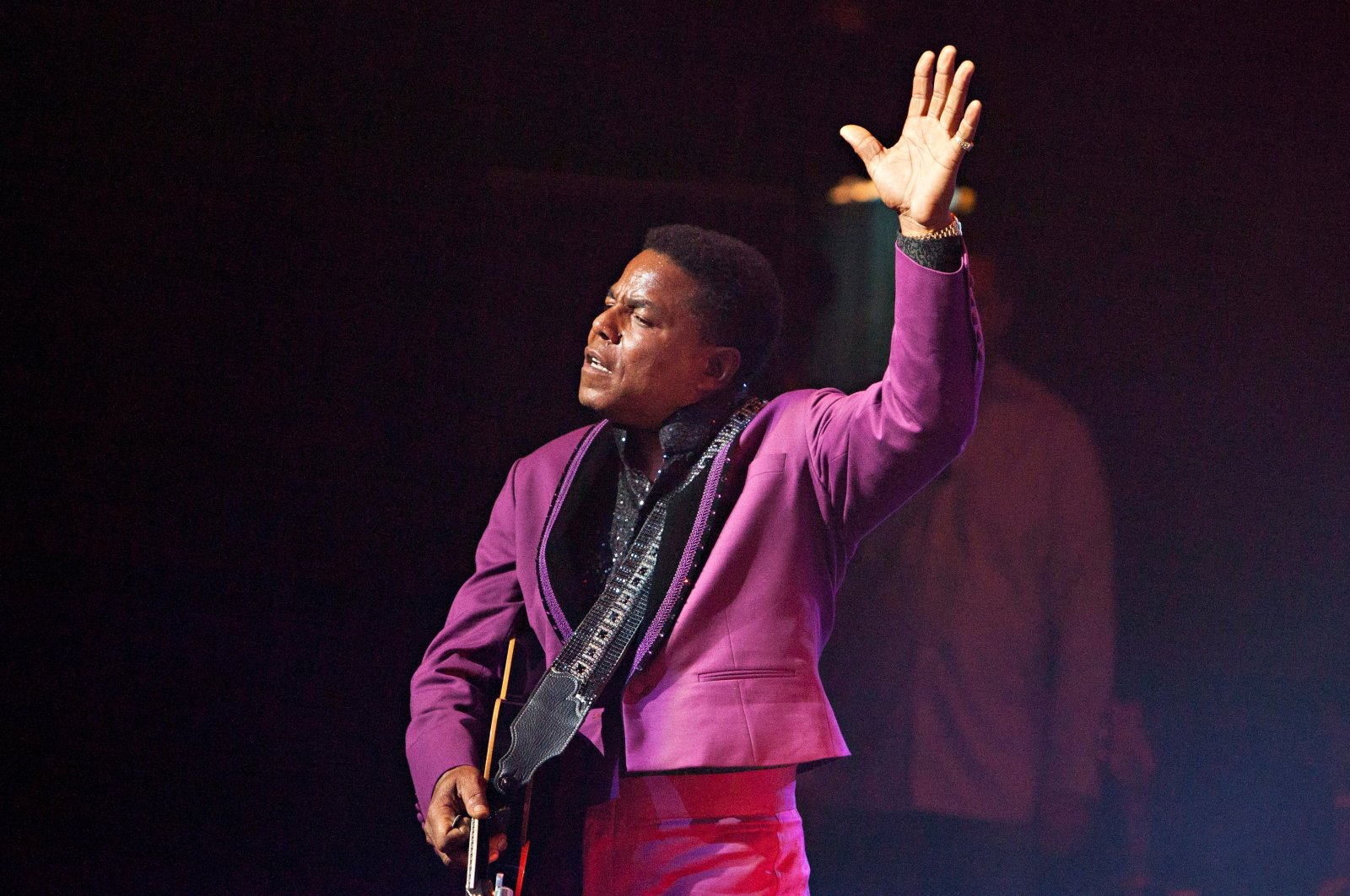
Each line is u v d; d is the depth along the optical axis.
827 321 13.06
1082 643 10.34
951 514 10.52
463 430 12.61
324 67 12.24
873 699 10.53
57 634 12.27
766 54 13.17
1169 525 14.35
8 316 11.96
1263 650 14.23
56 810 12.27
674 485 6.29
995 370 10.73
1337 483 14.35
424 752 6.38
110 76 11.91
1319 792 13.73
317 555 12.50
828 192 13.21
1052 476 10.48
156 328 12.17
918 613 10.48
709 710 5.72
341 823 12.56
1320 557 14.27
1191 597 14.31
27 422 12.08
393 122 12.40
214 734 12.48
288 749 12.54
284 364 12.37
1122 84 14.20
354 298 12.43
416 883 12.61
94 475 12.22
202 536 12.38
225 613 12.45
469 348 12.62
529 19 12.72
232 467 12.37
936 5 13.53
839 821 10.74
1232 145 14.36
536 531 6.67
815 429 6.15
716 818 5.82
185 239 12.14
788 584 5.97
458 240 12.57
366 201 12.41
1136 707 11.47
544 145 12.94
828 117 13.26
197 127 12.06
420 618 12.59
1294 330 14.40
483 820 5.86
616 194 13.04
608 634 5.98
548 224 12.93
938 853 10.55
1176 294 14.38
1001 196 14.29
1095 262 14.34
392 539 12.56
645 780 5.89
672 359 6.38
